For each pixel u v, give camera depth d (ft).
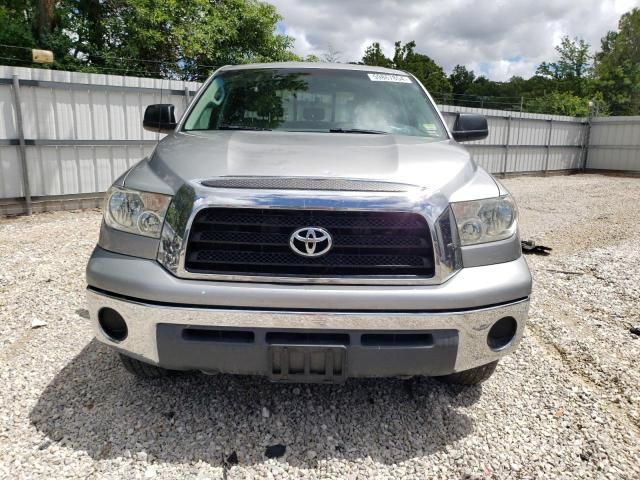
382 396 9.22
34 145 30.22
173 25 62.90
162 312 6.99
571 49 154.30
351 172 7.49
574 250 22.95
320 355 6.97
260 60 70.64
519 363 10.75
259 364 7.06
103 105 32.60
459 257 7.32
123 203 7.66
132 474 7.14
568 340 12.03
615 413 8.96
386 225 7.07
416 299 6.94
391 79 12.42
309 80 12.01
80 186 32.50
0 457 7.41
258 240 7.02
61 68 57.21
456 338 7.13
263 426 8.28
